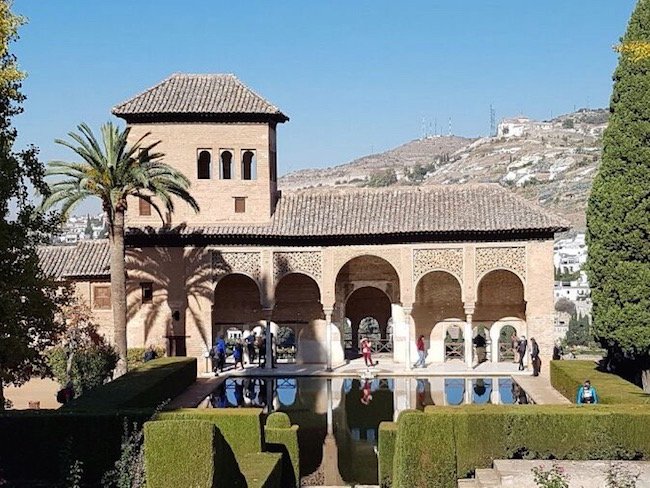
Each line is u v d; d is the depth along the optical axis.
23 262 22.62
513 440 21.25
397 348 45.03
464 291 41.75
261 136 43.53
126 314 40.34
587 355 60.44
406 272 42.09
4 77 20.98
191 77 45.69
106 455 20.50
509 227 40.91
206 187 43.38
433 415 19.95
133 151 37.72
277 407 33.56
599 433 21.25
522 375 39.91
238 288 45.75
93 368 34.91
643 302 28.86
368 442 28.16
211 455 16.14
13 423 20.66
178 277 42.56
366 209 43.56
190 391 36.00
